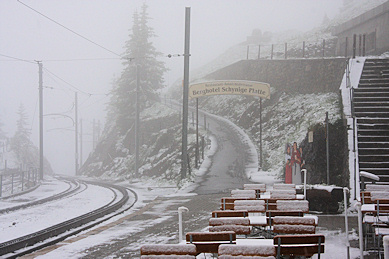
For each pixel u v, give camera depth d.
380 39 37.78
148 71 64.12
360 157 19.02
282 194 12.54
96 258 10.30
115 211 20.56
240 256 6.07
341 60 35.06
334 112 24.45
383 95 23.78
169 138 50.50
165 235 13.12
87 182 47.59
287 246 6.90
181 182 31.69
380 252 9.05
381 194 10.16
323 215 15.84
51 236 13.64
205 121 47.69
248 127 45.09
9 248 11.34
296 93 42.00
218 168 34.50
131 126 62.09
